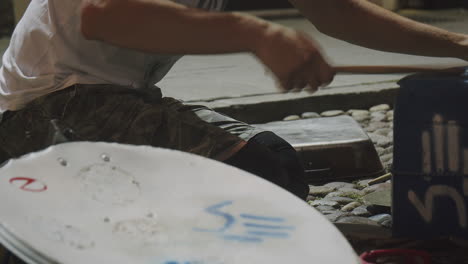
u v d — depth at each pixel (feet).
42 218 4.01
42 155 4.64
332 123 12.09
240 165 6.73
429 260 7.18
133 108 6.68
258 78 17.38
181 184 4.81
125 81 6.89
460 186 7.41
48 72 6.60
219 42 4.87
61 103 6.55
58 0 6.54
